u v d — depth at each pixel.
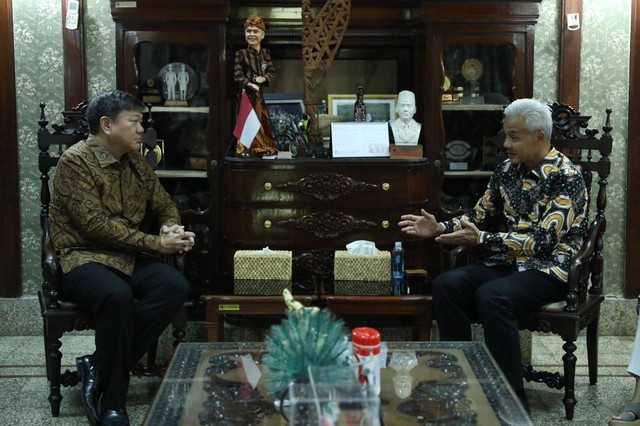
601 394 3.54
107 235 3.19
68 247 3.29
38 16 4.16
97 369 3.07
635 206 4.33
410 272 3.70
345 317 3.91
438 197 4.06
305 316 2.13
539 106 3.23
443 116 4.08
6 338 4.31
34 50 4.18
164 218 3.53
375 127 3.91
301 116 4.14
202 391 2.34
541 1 3.99
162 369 3.55
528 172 3.36
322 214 3.74
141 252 3.46
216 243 4.07
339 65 4.31
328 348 2.09
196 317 4.00
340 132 3.88
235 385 2.38
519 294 3.16
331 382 1.91
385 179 3.75
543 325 3.23
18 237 4.29
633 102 4.27
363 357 2.15
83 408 3.36
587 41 4.26
